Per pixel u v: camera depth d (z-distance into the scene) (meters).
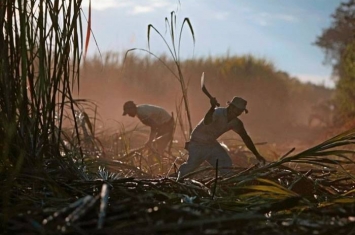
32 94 5.50
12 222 3.84
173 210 3.65
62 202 4.55
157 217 3.72
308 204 4.39
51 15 5.40
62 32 5.47
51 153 5.65
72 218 3.49
